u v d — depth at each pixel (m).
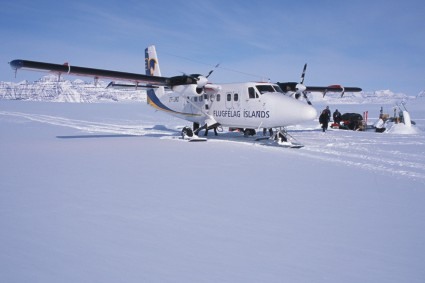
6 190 5.08
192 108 15.18
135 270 2.61
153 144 11.67
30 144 11.02
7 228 3.48
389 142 13.44
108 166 7.30
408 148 11.49
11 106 47.19
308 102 12.74
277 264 2.78
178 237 3.34
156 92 17.30
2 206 4.26
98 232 3.42
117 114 34.66
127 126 21.08
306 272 2.64
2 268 2.58
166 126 21.55
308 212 4.24
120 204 4.45
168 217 3.96
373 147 11.72
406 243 3.27
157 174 6.52
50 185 5.45
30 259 2.75
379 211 4.33
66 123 21.81
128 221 3.79
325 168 7.54
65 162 7.72
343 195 5.15
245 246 3.15
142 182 5.80
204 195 4.99
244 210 4.28
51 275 2.49
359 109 71.81
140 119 28.11
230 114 13.31
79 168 7.01
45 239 3.20
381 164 8.20
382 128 19.59
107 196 4.84
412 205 4.63
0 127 17.55
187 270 2.63
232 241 3.26
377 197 5.05
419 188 5.68
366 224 3.81
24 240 3.16
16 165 7.25
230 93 13.27
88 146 10.77
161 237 3.33
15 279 2.42
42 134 14.66
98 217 3.90
